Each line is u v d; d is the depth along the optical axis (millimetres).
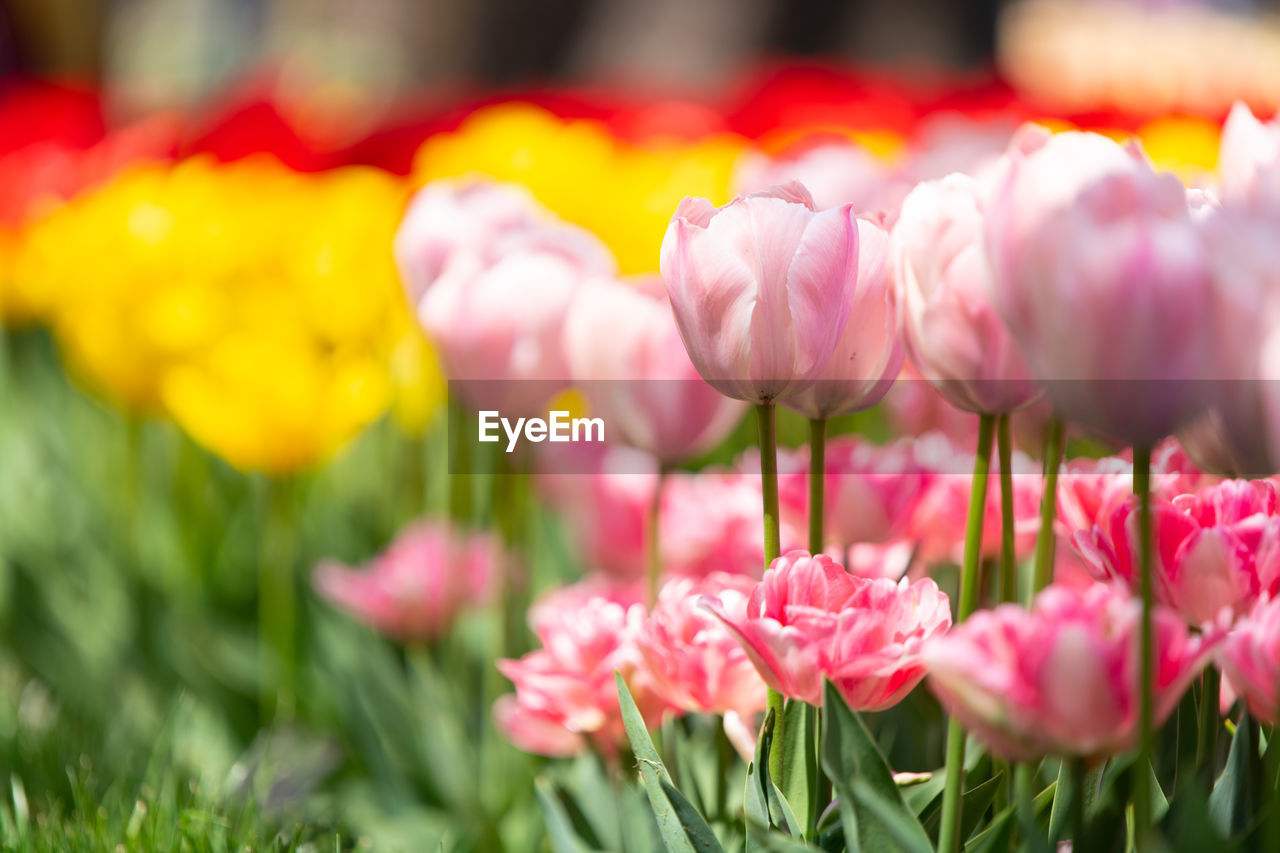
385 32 5910
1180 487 909
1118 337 743
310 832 1114
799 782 870
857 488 998
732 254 819
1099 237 743
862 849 814
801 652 827
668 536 1151
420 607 1498
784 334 825
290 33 6301
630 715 865
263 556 1751
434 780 1334
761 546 1131
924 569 1080
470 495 1529
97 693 1620
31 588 1804
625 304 1006
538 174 1811
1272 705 780
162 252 1670
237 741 1587
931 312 832
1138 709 762
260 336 1555
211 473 2094
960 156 1330
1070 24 6703
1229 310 749
